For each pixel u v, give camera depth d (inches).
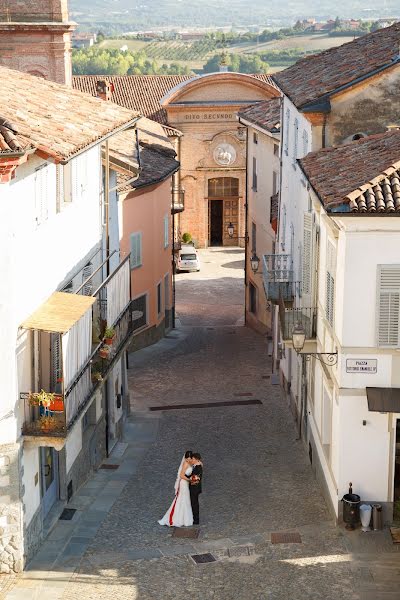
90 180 1072.8
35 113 888.9
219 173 2878.9
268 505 965.2
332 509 917.2
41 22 2028.8
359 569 816.3
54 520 910.4
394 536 865.5
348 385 866.1
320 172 1002.1
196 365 1616.6
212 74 2775.6
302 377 1150.3
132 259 1691.7
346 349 859.4
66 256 958.4
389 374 863.1
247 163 2117.4
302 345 919.0
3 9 2028.8
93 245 1096.8
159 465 1093.8
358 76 1160.2
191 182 2878.9
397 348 855.7
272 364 1610.5
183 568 825.5
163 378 1518.2
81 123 935.0
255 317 1982.0
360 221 829.2
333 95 1163.3
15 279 769.6
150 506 966.4
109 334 961.5
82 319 856.3
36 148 749.9
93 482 1035.3
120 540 884.6
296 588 787.4
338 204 816.9
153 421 1269.7
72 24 2041.1
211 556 848.3
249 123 1967.3
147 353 1723.7
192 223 2918.3
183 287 2471.7
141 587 792.9
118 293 1043.9
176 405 1349.7
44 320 808.9
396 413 863.1
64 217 945.5
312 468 1066.1
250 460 1106.7
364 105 1170.6
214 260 2797.7
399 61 1152.8
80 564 833.5
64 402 791.7
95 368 951.0
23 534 810.8
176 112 2810.0
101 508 959.0
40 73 2050.9
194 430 1227.2
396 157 901.2
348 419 872.3
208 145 2847.0
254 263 1843.0
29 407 808.9
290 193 1391.5
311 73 1342.3
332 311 916.0
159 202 1815.9
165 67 5930.1
